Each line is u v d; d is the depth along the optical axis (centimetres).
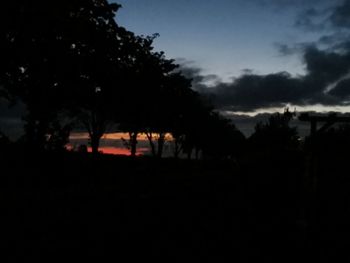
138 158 5684
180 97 6203
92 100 4422
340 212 1341
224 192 2677
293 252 1149
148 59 5147
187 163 6272
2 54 3544
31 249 1080
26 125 4128
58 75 3944
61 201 1984
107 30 4100
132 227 1440
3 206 1727
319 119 1288
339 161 1367
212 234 1386
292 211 1870
